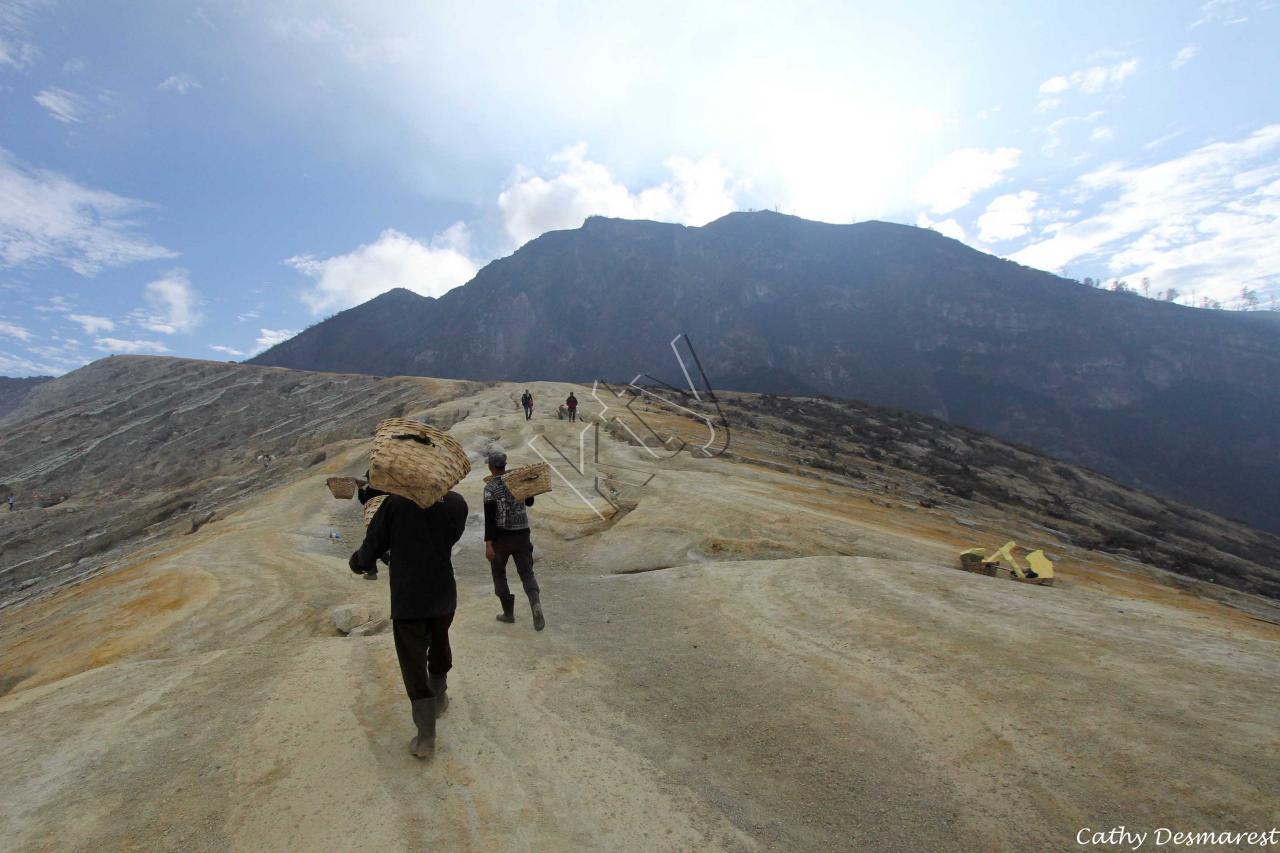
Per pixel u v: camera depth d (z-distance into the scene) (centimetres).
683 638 533
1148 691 377
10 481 6594
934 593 586
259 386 8288
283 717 387
